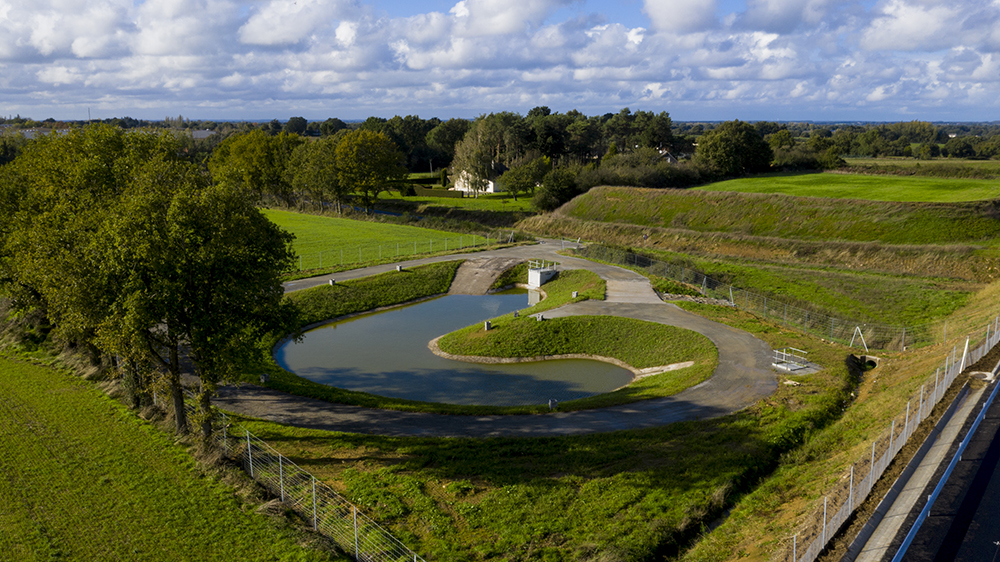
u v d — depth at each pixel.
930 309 46.50
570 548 18.17
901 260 59.28
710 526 19.50
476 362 41.31
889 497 17.17
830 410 28.28
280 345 44.66
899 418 22.00
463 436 27.02
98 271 23.38
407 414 30.17
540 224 95.75
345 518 20.11
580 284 56.25
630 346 41.47
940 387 23.55
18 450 26.16
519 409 30.47
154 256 22.12
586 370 39.50
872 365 36.59
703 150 114.12
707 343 38.91
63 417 29.64
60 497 22.45
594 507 20.22
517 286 62.22
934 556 14.45
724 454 23.61
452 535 19.00
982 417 21.55
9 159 126.06
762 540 17.08
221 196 24.22
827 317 46.84
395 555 18.00
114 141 38.81
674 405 29.92
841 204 72.19
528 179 118.25
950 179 94.50
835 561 14.58
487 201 122.56
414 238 85.50
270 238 26.70
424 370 39.69
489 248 73.81
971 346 30.19
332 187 108.69
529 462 23.84
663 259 65.62
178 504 21.86
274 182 125.50
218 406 31.02
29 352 40.59
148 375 29.44
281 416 29.94
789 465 23.05
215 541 19.67
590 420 28.61
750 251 70.31
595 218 91.81
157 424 28.66
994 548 14.60
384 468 23.47
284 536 19.75
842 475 19.45
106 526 20.62
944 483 17.53
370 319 51.97
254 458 24.61
